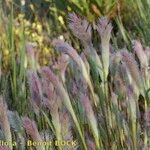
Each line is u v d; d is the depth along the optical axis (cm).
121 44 238
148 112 143
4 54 231
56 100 131
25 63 199
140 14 253
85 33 142
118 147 146
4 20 275
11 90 194
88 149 136
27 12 332
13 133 147
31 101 152
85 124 146
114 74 152
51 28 304
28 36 288
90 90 149
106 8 282
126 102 149
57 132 132
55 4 313
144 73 149
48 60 257
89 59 145
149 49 154
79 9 290
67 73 177
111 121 147
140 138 152
